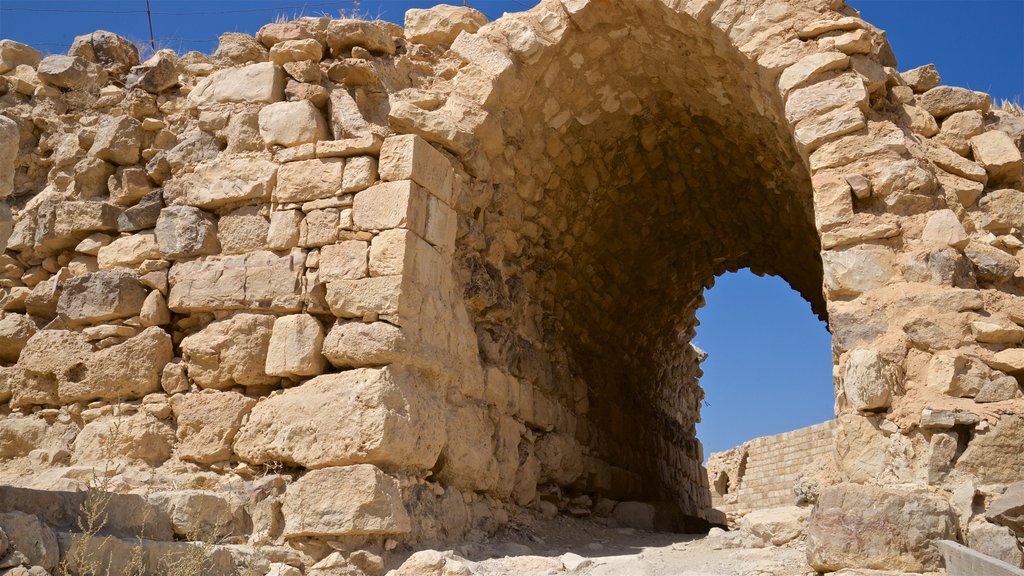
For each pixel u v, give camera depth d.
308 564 5.86
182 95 8.08
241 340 6.79
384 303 6.48
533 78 8.01
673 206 10.59
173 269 7.24
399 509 5.95
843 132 6.67
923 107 7.18
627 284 11.09
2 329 7.62
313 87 7.46
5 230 4.36
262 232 7.15
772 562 5.59
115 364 7.02
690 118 9.21
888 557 4.99
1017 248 6.50
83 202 7.72
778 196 9.54
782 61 7.00
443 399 6.91
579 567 5.76
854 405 5.92
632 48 8.32
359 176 6.91
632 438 11.60
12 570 4.04
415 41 8.22
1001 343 5.88
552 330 9.39
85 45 8.62
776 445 20.52
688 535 8.73
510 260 8.59
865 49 6.89
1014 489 5.17
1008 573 3.98
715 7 7.29
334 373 6.58
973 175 6.76
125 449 6.72
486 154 7.89
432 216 7.02
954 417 5.57
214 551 5.32
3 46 8.75
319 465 6.12
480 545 6.57
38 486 6.16
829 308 6.37
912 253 6.26
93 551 4.55
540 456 8.65
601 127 9.08
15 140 4.41
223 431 6.62
